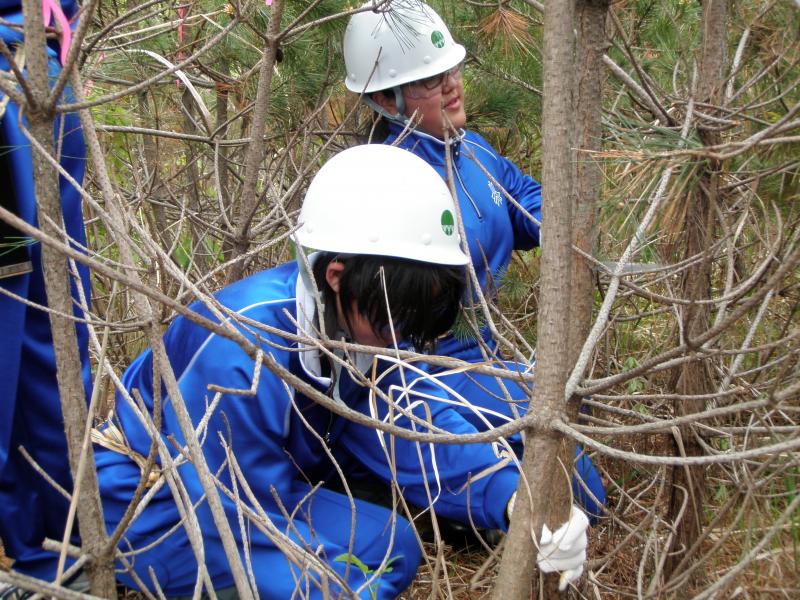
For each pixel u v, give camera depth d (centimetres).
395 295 145
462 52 227
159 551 163
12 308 145
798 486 148
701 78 143
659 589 137
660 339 232
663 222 117
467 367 127
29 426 156
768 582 132
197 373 161
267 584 159
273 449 162
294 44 244
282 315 163
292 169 276
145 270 119
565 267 102
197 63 241
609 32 193
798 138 97
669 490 167
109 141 248
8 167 142
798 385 103
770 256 118
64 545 108
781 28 137
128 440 171
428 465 176
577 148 122
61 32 139
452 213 154
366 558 167
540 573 148
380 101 234
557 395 107
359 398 181
